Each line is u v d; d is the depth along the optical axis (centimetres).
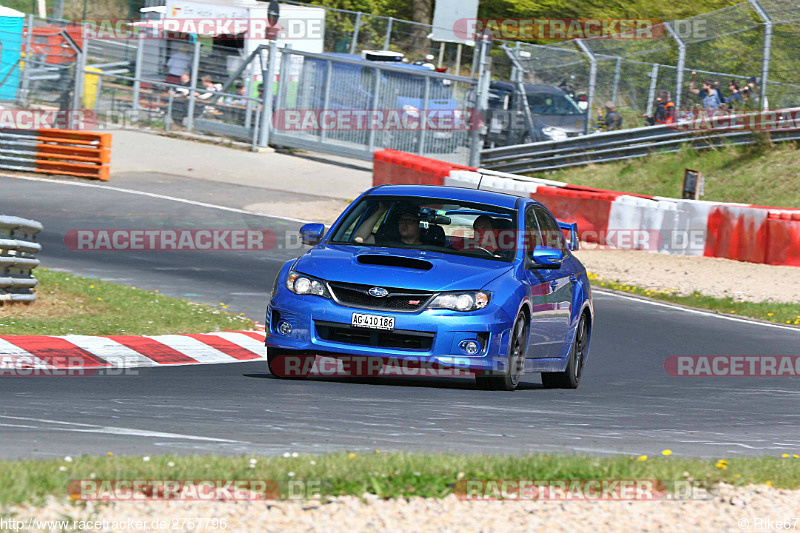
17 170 8800
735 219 7062
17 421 2128
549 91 10344
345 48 11656
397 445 2077
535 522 1481
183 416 2336
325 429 2231
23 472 1473
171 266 5828
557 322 3319
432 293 2833
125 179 8756
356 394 2834
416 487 1582
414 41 11638
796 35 9512
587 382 3678
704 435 2577
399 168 8312
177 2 10831
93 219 7081
